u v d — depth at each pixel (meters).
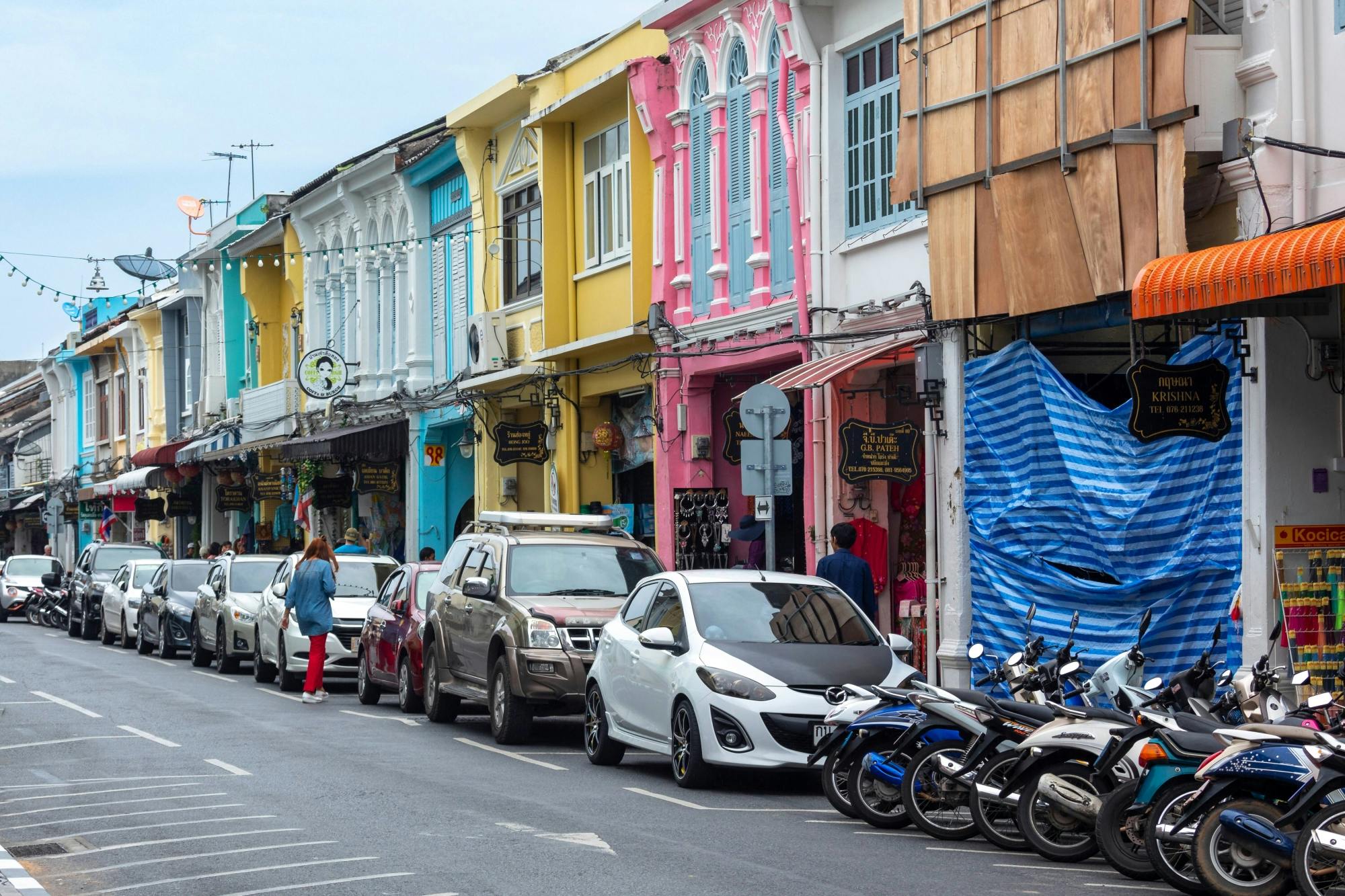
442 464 34.78
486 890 9.66
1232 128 14.82
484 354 30.97
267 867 10.45
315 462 39.91
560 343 28.78
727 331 23.72
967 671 18.20
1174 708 11.69
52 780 14.72
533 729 19.61
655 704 14.82
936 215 18.41
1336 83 14.24
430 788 13.98
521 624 17.48
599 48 27.69
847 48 21.33
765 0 22.64
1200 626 15.72
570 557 18.77
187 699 22.86
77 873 10.40
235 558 29.52
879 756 12.22
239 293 48.88
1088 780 10.91
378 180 36.94
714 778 14.15
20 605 49.44
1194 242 15.75
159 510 52.28
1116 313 16.50
